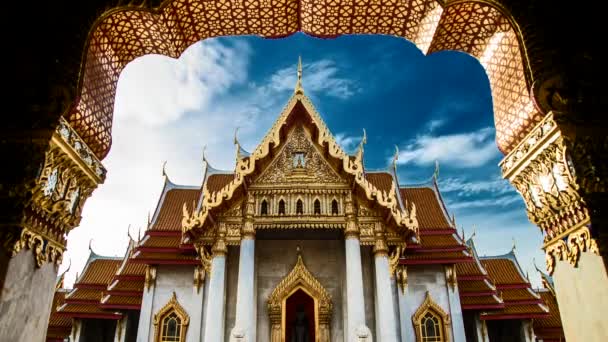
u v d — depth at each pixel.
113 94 9.77
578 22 7.37
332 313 20.14
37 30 7.69
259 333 19.84
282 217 19.95
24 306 6.93
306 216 19.97
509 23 8.05
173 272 23.91
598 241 6.29
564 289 7.45
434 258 23.88
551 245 7.87
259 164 20.62
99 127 9.00
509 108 8.72
